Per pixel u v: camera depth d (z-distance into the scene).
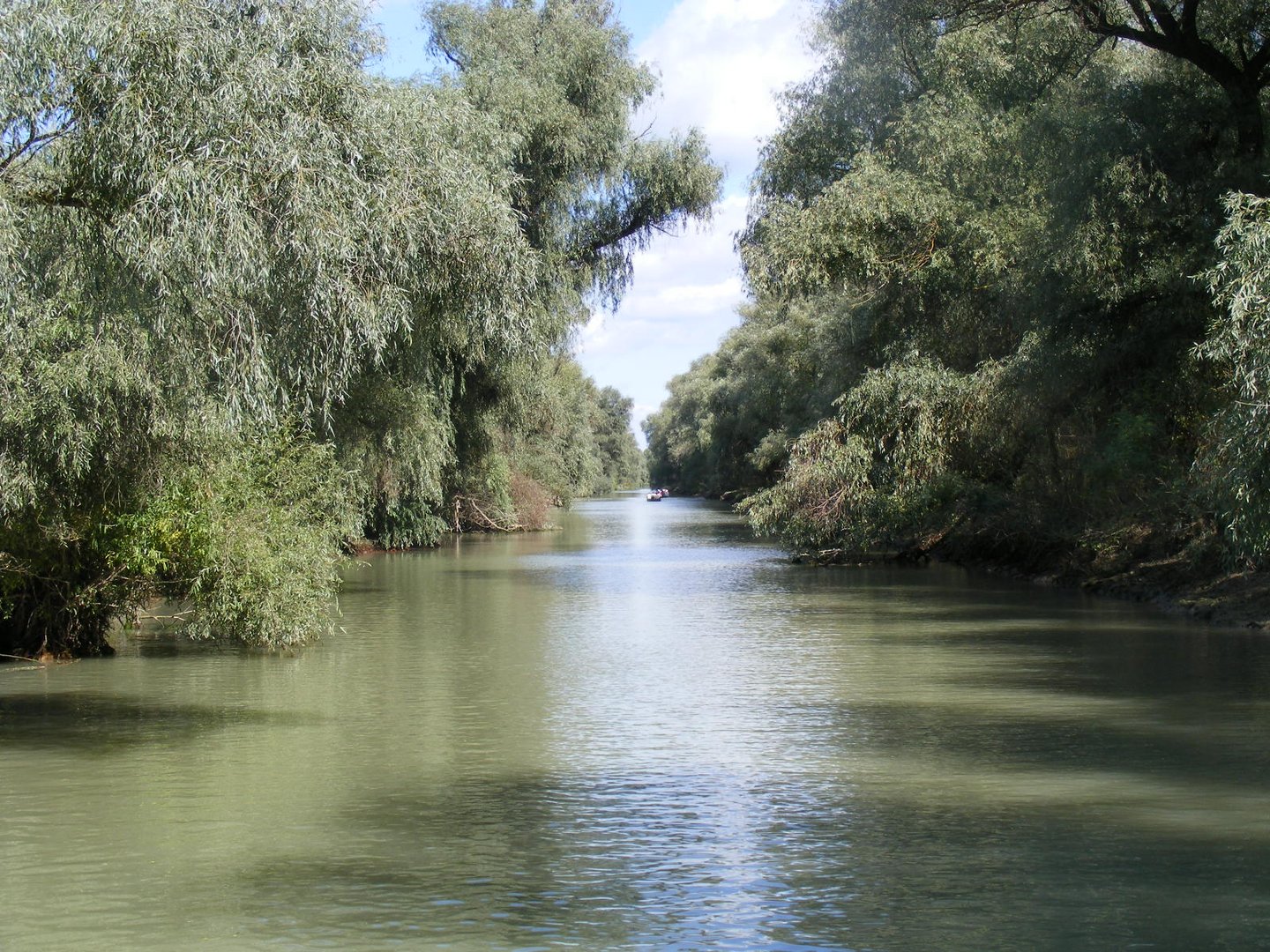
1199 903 7.80
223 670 17.59
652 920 7.61
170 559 18.31
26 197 10.84
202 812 10.12
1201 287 22.25
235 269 10.52
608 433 143.38
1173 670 16.56
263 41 11.16
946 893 8.05
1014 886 8.16
